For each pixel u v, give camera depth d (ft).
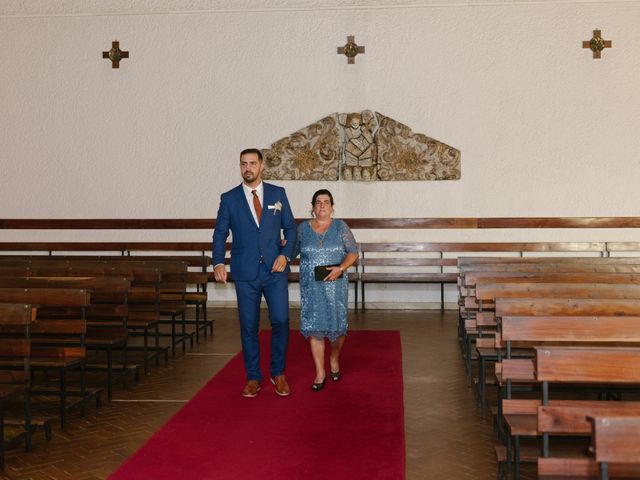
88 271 23.39
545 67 36.11
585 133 36.09
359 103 36.96
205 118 37.68
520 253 36.29
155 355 23.27
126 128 38.06
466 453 14.92
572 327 12.15
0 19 38.32
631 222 35.86
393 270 37.63
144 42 37.78
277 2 37.09
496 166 36.52
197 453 14.48
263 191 19.01
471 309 21.27
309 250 19.56
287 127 37.35
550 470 10.48
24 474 13.69
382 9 36.73
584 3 35.78
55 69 38.27
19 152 38.58
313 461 13.94
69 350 17.17
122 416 17.63
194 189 37.88
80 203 38.42
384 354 24.47
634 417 8.04
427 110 36.70
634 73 35.70
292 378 21.04
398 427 16.17
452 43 36.47
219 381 20.79
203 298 28.04
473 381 20.70
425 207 36.91
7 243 38.58
